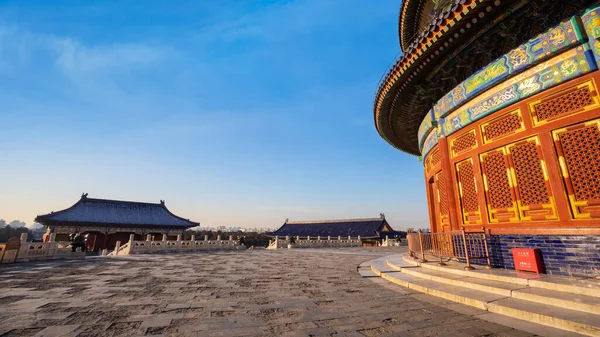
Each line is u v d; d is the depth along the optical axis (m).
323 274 11.48
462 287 7.06
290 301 6.72
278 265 15.00
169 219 48.59
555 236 6.61
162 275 11.10
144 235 46.16
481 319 5.11
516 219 7.50
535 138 7.21
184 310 5.92
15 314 5.60
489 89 8.36
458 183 9.59
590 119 6.28
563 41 6.65
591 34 6.28
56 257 17.22
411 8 12.86
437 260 10.32
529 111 7.36
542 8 6.91
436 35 7.82
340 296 7.25
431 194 13.33
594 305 4.59
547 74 7.00
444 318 5.22
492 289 6.27
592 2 6.38
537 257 6.84
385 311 5.76
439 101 10.34
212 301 6.73
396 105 12.46
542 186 7.00
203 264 15.40
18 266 13.62
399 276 9.38
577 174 6.41
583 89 6.47
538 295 5.39
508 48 8.05
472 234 8.73
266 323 5.04
